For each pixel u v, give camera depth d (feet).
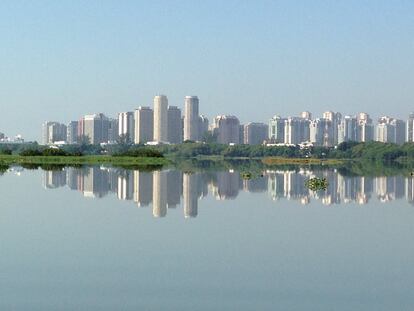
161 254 88.22
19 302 64.03
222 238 102.47
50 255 86.94
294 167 474.08
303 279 74.08
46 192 191.42
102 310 61.67
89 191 195.31
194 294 67.26
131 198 171.22
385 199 175.22
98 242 97.86
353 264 82.74
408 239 103.24
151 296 66.44
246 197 177.47
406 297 66.59
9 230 110.11
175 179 265.13
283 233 108.68
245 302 64.54
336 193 195.42
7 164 450.71
